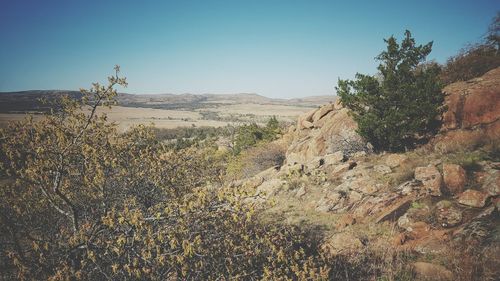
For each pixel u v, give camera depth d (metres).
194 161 6.99
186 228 4.45
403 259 5.89
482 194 6.72
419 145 11.26
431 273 5.25
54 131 4.90
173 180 5.84
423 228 6.60
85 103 5.25
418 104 11.11
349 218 8.03
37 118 5.03
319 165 12.67
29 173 4.59
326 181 11.02
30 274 4.20
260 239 4.82
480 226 5.84
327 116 18.19
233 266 4.63
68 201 4.81
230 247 4.65
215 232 4.71
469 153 8.95
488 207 6.39
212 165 7.37
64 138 4.83
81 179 5.18
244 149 24.25
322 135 15.77
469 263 5.06
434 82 11.05
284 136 20.97
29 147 4.87
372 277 5.55
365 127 12.23
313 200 9.94
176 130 88.06
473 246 5.43
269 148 19.33
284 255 4.90
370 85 12.05
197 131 83.56
